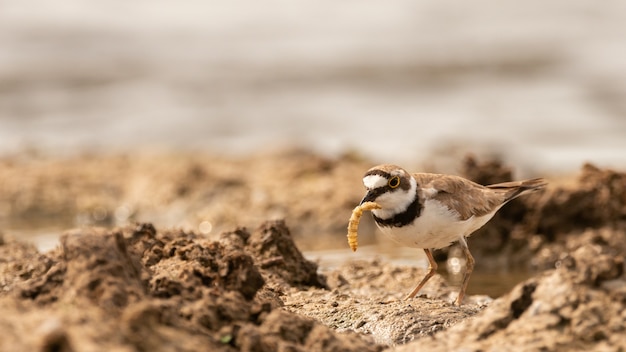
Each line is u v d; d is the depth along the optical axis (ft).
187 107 87.51
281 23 118.93
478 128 78.13
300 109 86.79
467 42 108.68
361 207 31.50
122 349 20.40
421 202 31.68
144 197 58.39
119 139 77.82
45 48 103.65
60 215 57.41
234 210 55.57
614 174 47.52
